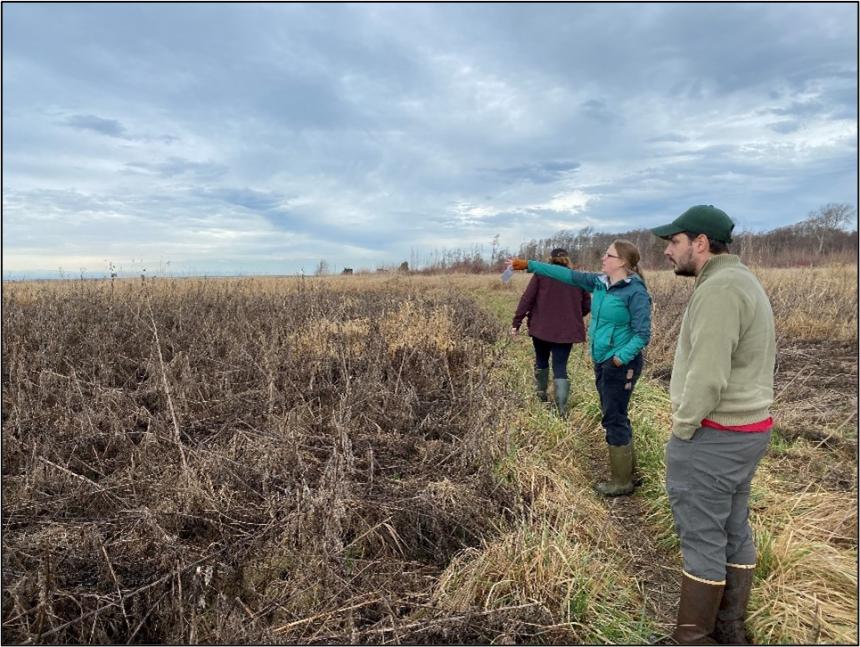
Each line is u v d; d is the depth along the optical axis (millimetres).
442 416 5059
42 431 4211
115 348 6730
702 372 2154
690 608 2303
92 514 3320
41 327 6941
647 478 4016
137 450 3939
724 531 2303
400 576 2844
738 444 2211
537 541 3012
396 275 27641
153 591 2619
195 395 5203
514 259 4449
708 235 2305
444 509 3293
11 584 2588
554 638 2439
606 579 2822
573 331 5125
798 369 6965
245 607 2553
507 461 3963
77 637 2449
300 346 6445
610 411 3871
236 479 3535
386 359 6031
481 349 7121
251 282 13164
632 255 3832
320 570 2721
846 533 3170
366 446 4238
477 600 2701
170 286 11281
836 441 4641
